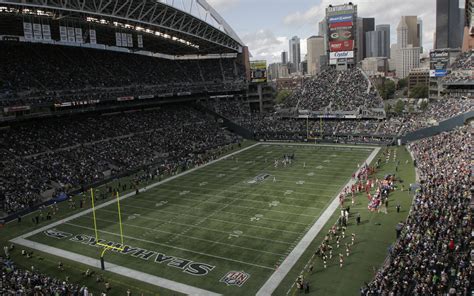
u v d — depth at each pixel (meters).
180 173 60.84
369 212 39.62
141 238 36.50
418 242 28.14
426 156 54.56
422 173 47.72
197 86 95.88
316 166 60.97
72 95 68.12
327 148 75.62
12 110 58.41
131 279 29.16
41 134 64.12
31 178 52.81
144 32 75.31
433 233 29.02
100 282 28.88
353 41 102.56
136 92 80.19
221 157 71.62
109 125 74.62
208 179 56.38
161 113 88.12
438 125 70.12
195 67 103.75
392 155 64.81
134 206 45.94
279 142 85.00
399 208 39.09
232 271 29.59
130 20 63.97
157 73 91.31
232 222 39.28
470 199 33.94
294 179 53.97
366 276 27.56
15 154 56.94
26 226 41.69
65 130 67.75
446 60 105.94
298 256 31.34
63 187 52.59
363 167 57.38
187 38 85.38
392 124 80.50
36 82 66.50
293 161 65.50
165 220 40.81
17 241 37.59
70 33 59.66
